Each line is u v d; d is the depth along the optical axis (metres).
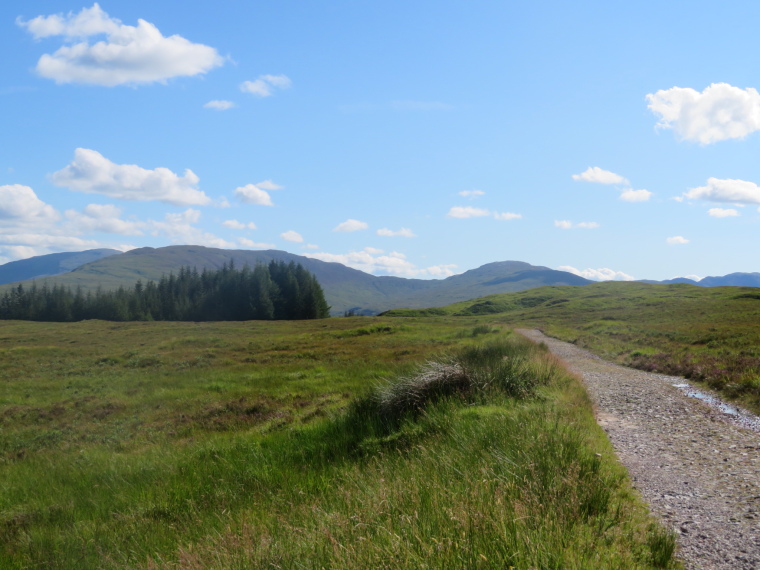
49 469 13.90
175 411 20.23
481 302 127.88
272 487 9.43
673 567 4.62
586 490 5.84
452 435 9.05
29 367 35.25
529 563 4.07
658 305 79.75
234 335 59.72
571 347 35.38
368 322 80.56
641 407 13.38
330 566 4.59
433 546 4.41
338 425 12.74
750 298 77.06
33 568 7.84
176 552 6.78
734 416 12.16
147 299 141.62
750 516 5.88
